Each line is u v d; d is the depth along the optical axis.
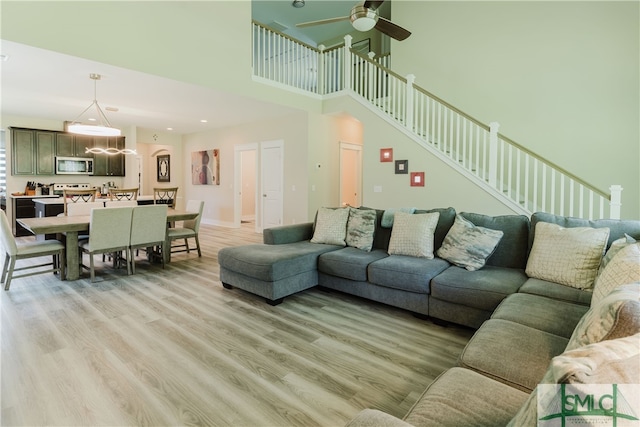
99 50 3.94
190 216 4.95
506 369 1.32
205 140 9.02
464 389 1.16
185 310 3.02
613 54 4.84
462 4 6.14
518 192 4.52
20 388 1.87
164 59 4.49
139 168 10.27
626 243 1.94
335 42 8.96
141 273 4.20
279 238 3.84
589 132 5.05
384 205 6.01
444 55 6.38
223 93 5.28
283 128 7.18
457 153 5.15
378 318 2.88
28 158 6.93
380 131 6.02
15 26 3.38
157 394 1.84
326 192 7.24
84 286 3.66
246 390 1.88
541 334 1.57
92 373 2.02
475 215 3.07
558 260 2.34
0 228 3.43
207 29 4.94
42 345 2.35
